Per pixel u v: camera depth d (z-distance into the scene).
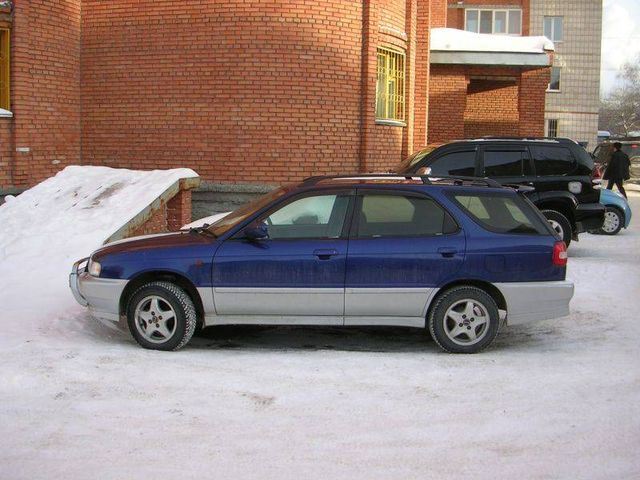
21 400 5.91
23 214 12.18
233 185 14.42
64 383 6.27
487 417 5.61
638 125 90.75
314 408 5.79
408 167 13.04
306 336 8.44
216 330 8.64
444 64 22.06
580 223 13.02
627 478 4.59
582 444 5.12
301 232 7.45
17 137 13.77
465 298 7.35
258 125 14.33
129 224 11.52
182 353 7.32
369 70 15.03
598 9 47.44
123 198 12.35
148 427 5.39
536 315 7.44
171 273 7.45
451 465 4.77
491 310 7.34
